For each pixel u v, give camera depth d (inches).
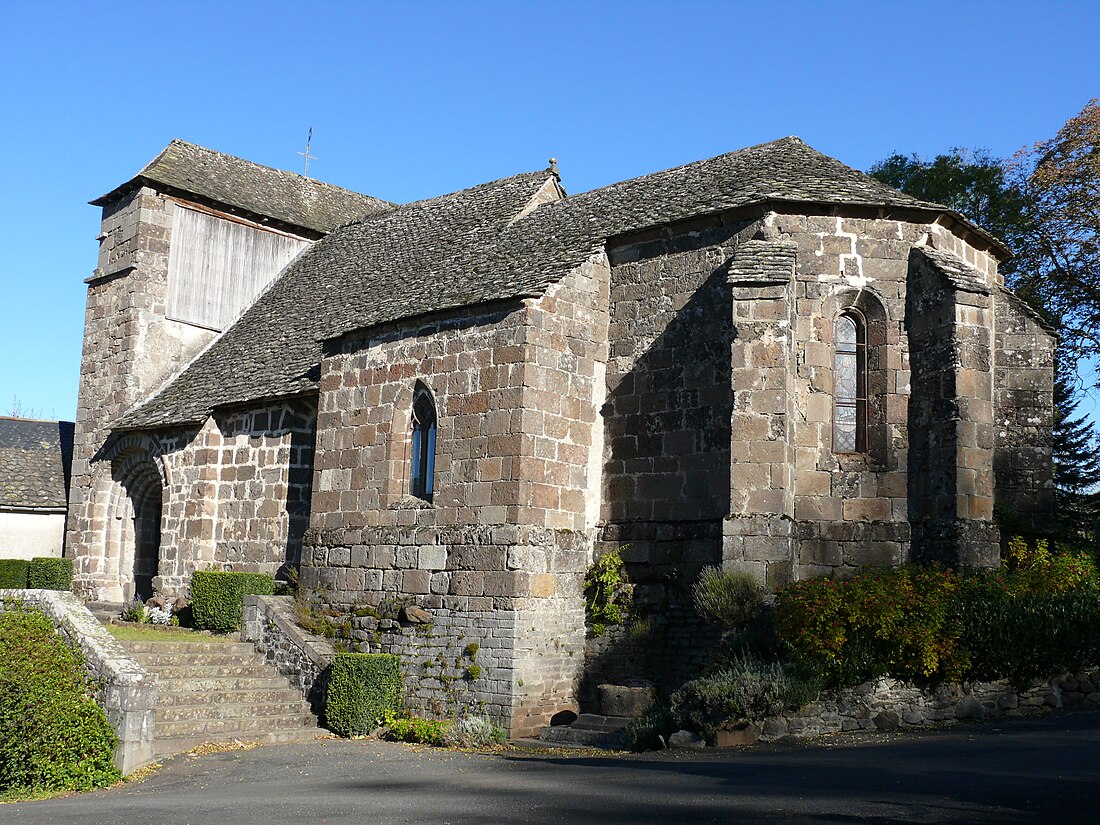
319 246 1325.0
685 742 577.6
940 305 691.4
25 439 1470.2
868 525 686.5
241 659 803.4
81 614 671.1
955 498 663.8
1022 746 484.7
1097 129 1162.6
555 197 1051.9
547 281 747.4
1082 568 695.1
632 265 792.9
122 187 1242.0
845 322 726.5
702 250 754.2
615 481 771.4
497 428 736.3
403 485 807.1
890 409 703.1
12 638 589.0
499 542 716.0
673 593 717.9
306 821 411.8
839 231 722.2
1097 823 343.0
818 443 698.8
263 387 984.3
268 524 952.9
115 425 1144.8
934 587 608.1
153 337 1210.0
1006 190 1306.6
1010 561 733.3
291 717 731.4
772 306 673.6
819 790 417.7
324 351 887.7
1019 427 790.5
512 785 493.0
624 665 729.0
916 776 430.3
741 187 764.6
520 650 696.4
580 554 753.6
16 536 1359.5
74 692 582.9
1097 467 1423.5
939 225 735.1
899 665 582.6
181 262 1240.2
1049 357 793.6
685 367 746.8
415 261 1021.2
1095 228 1186.0
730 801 407.2
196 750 653.3
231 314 1277.1
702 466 722.8
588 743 642.2
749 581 643.5
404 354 816.3
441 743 672.4
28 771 542.0
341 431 856.3
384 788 506.9
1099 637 606.2
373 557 799.1
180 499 1037.2
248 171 1353.3
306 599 844.6
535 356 735.1
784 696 566.9
